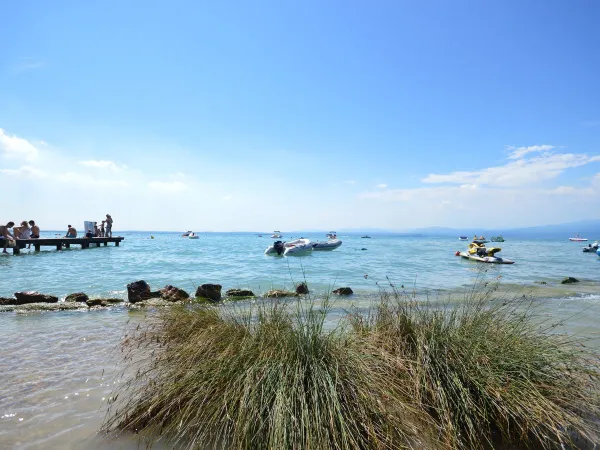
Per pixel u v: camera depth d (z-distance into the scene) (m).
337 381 3.16
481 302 5.10
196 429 3.14
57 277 14.82
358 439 2.82
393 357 3.78
